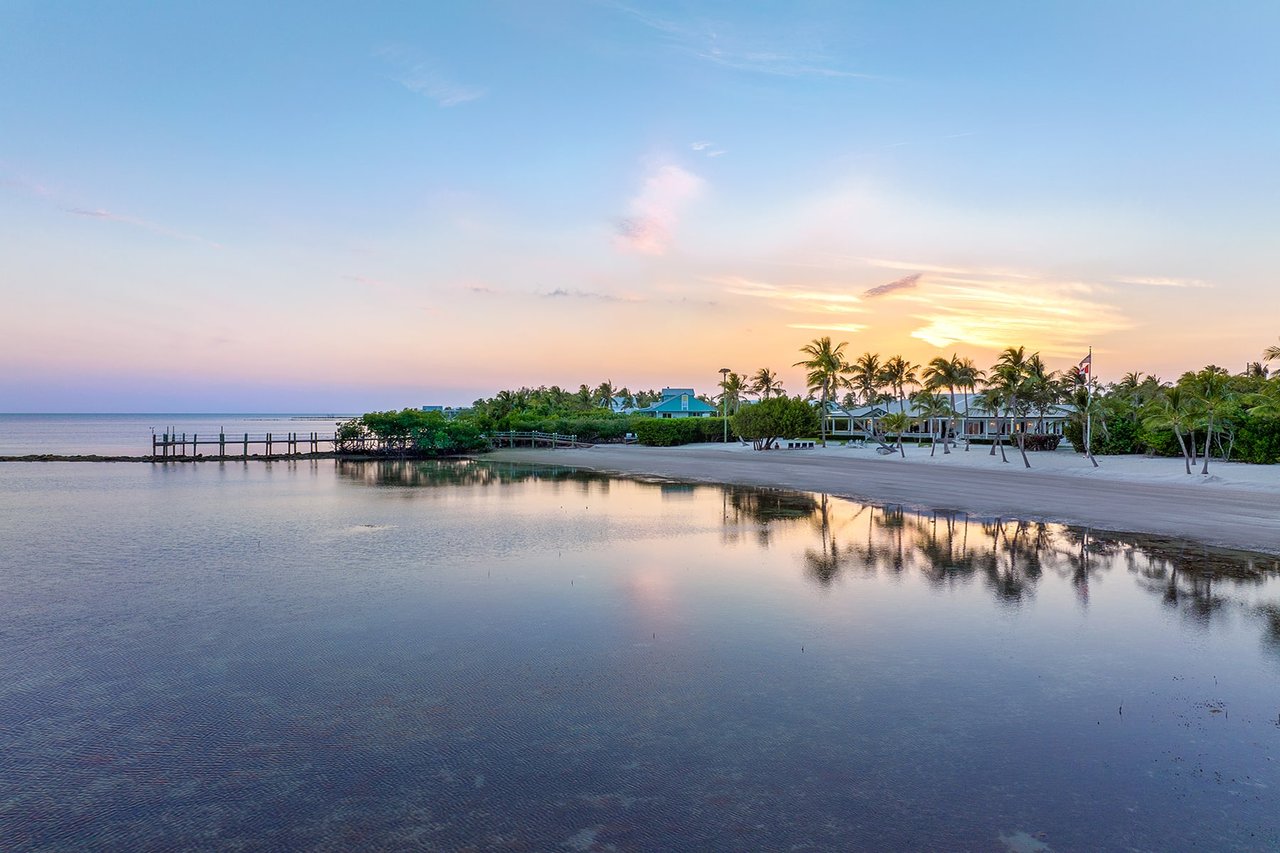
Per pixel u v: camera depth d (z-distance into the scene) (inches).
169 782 236.1
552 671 339.3
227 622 417.4
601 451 2361.0
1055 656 361.1
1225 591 488.7
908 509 912.9
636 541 695.1
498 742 265.1
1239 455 1625.2
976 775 240.5
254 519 846.5
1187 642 382.0
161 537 716.7
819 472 1489.9
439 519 848.9
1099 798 225.5
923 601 466.9
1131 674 335.6
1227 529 730.2
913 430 2947.8
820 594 485.7
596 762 249.6
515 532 750.5
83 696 307.9
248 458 1972.2
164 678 328.8
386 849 199.0
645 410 3860.7
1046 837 203.9
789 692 314.0
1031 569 559.8
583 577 538.3
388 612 440.1
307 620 422.3
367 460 1995.6
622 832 206.7
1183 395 1327.5
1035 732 273.6
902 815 215.5
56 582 518.3
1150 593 484.1
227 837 205.0
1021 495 1041.5
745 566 576.7
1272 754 255.4
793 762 249.4
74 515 876.6
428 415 2212.1
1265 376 2407.7
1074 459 1766.7
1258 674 335.6
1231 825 210.2
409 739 267.4
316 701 303.1
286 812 217.8
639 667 344.8
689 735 271.1
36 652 364.2
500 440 2652.6
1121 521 788.6
